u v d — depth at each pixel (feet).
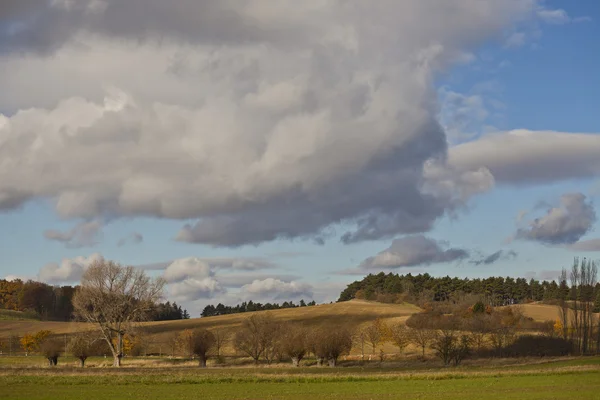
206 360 351.05
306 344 326.03
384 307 642.63
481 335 399.03
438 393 167.84
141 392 170.40
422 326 414.82
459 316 481.05
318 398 157.58
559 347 378.53
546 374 225.15
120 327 330.54
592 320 409.08
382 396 161.79
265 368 288.30
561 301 431.02
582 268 416.46
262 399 155.84
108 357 394.93
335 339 322.55
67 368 262.88
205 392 171.42
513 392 167.73
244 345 353.72
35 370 242.37
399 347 436.35
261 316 367.04
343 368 289.53
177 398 157.28
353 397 159.63
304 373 242.17
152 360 358.02
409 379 211.82
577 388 176.14
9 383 189.47
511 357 357.82
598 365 268.41
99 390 174.29
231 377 210.38
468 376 219.61
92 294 328.90
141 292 335.26
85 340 328.70
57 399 152.25
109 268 331.77
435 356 371.35
